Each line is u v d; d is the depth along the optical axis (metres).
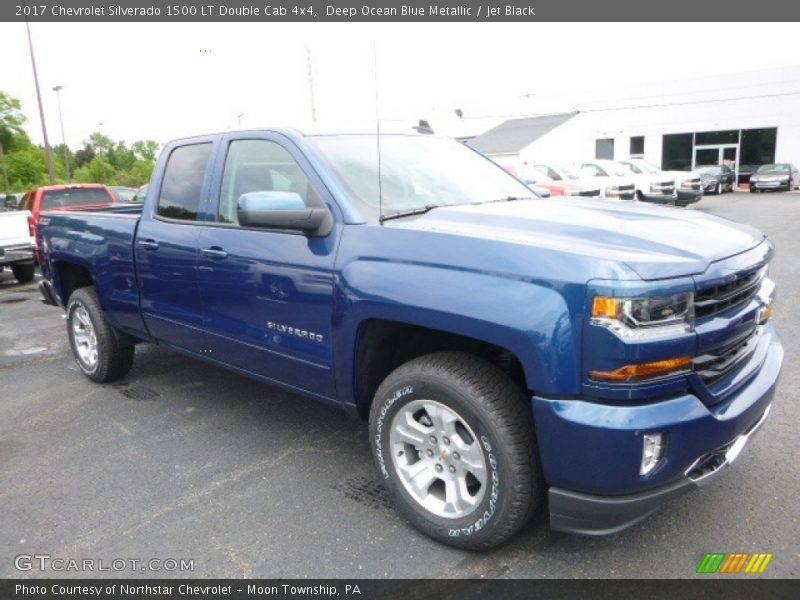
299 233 3.22
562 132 37.91
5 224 10.73
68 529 3.14
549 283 2.38
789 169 30.08
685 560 2.73
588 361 2.32
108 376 5.14
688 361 2.37
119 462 3.84
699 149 35.00
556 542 2.89
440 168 3.87
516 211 3.17
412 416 2.94
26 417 4.62
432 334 3.02
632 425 2.29
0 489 3.56
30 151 49.19
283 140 3.54
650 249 2.50
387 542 2.95
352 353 3.03
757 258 2.76
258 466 3.73
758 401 2.69
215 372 5.45
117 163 93.25
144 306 4.42
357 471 3.64
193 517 3.21
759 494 3.20
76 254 4.99
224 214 3.82
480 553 2.83
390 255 2.84
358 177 3.36
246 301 3.56
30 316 8.30
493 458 2.59
